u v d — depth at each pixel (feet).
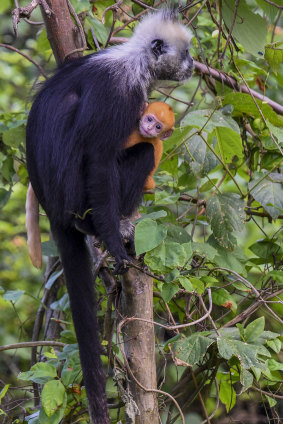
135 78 24.40
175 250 21.36
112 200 23.71
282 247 29.27
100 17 31.60
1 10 35.12
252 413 29.66
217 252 25.95
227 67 31.55
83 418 25.22
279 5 30.35
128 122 23.94
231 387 26.66
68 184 23.89
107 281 25.54
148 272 22.98
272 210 26.94
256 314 30.35
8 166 32.76
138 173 24.86
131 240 24.63
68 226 24.58
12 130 31.04
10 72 47.29
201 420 29.40
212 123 25.50
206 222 29.50
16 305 44.16
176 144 27.17
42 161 24.52
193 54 30.09
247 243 42.88
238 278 26.09
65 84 24.44
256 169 30.48
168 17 26.04
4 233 49.67
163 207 27.99
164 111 24.59
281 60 29.99
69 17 26.66
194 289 24.20
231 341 21.89
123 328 23.70
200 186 28.94
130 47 25.17
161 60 25.30
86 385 23.04
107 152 23.62
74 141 23.62
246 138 30.40
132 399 22.53
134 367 23.16
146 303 23.34
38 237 26.30
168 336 27.37
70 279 24.52
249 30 29.68
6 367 36.86
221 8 29.60
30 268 48.44
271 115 28.50
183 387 26.84
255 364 21.27
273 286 27.27
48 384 23.02
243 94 27.53
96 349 23.54
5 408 29.22
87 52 30.68
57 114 24.07
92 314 24.14
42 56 41.75
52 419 22.79
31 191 26.27
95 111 23.41
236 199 26.89
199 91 43.93
